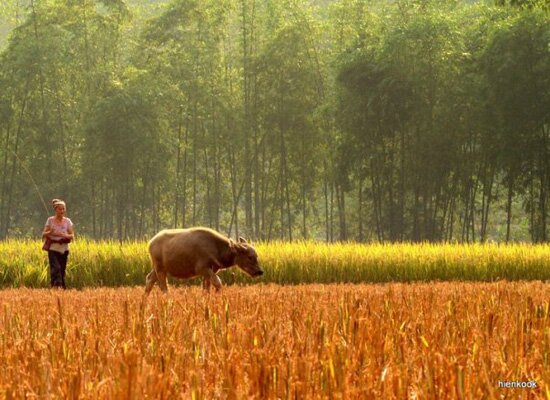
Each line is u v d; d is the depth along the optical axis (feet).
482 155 320.70
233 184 387.75
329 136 357.61
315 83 365.61
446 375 22.98
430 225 333.83
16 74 368.07
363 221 369.09
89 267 118.52
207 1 382.22
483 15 335.06
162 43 395.55
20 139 390.21
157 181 367.66
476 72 309.83
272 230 409.08
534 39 284.61
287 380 22.68
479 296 51.93
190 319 38.24
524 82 285.43
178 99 380.99
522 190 303.89
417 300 49.44
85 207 385.91
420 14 336.29
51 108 383.24
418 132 317.63
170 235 76.02
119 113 347.77
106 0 393.09
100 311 46.01
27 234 375.04
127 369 22.45
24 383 22.54
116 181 367.45
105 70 377.91
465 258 128.67
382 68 306.96
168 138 367.66
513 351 28.71
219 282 74.59
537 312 40.06
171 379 23.38
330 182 361.10
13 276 116.26
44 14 384.27
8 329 38.27
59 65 378.94
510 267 128.57
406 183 335.47
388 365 24.52
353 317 36.94
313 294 63.36
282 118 361.51
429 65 308.60
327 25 370.12
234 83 411.95
